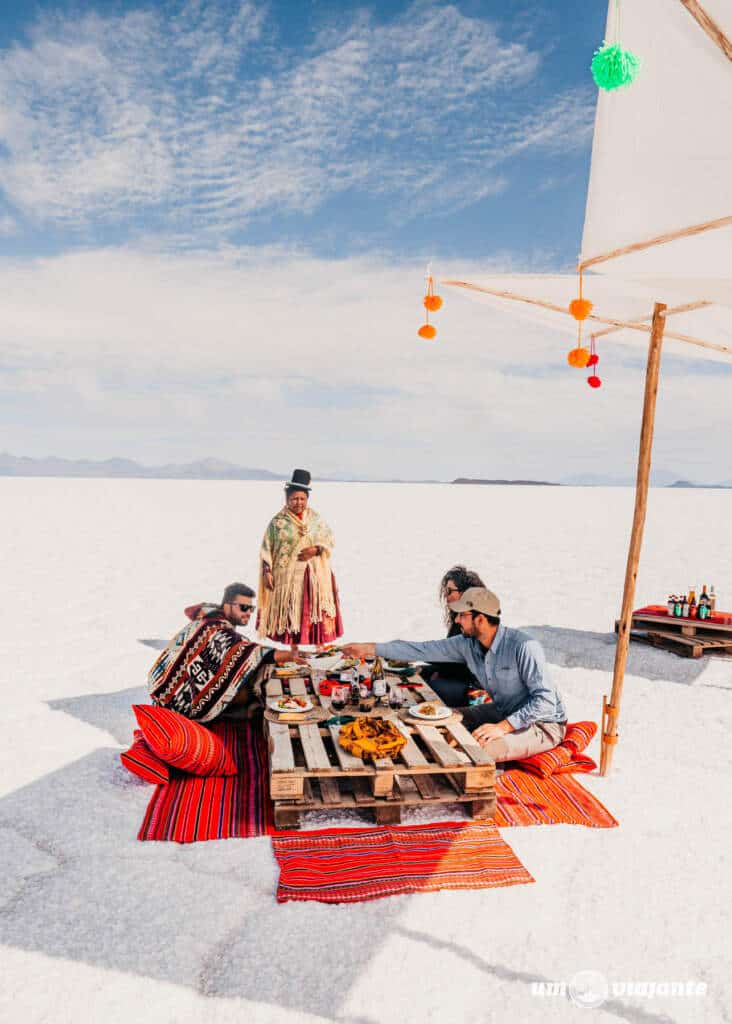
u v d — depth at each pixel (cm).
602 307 542
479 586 556
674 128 288
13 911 324
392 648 538
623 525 2555
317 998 277
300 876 351
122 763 468
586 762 489
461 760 404
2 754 495
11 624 885
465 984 286
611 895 346
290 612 717
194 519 2616
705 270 343
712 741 537
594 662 748
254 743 514
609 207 330
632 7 275
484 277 484
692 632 776
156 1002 273
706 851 387
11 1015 266
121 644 793
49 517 2623
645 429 458
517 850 384
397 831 398
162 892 339
